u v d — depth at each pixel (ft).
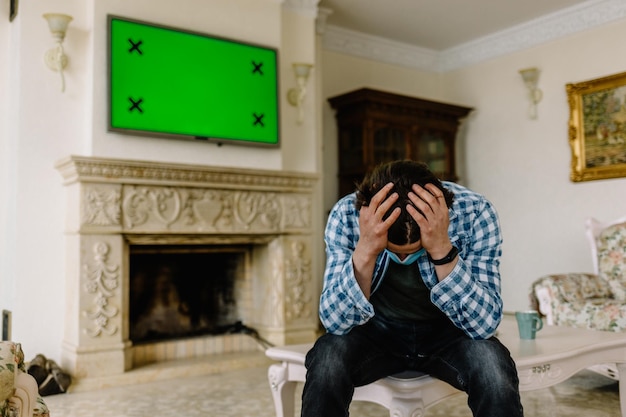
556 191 15.92
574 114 15.37
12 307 10.38
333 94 16.69
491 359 4.34
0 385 3.83
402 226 4.22
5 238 11.07
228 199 11.73
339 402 4.33
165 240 11.09
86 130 10.85
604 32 14.92
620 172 14.39
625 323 9.55
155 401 8.91
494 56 17.48
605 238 11.46
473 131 18.20
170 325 12.67
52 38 10.64
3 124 11.19
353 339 4.76
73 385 9.66
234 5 12.21
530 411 7.84
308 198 12.85
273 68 12.51
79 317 9.96
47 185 10.60
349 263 4.50
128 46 10.71
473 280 4.45
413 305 4.90
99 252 10.18
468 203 4.83
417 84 18.65
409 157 16.55
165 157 11.27
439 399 5.00
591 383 9.44
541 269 16.24
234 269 13.60
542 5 15.28
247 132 12.09
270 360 11.79
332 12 15.47
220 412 8.21
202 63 11.55
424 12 15.60
